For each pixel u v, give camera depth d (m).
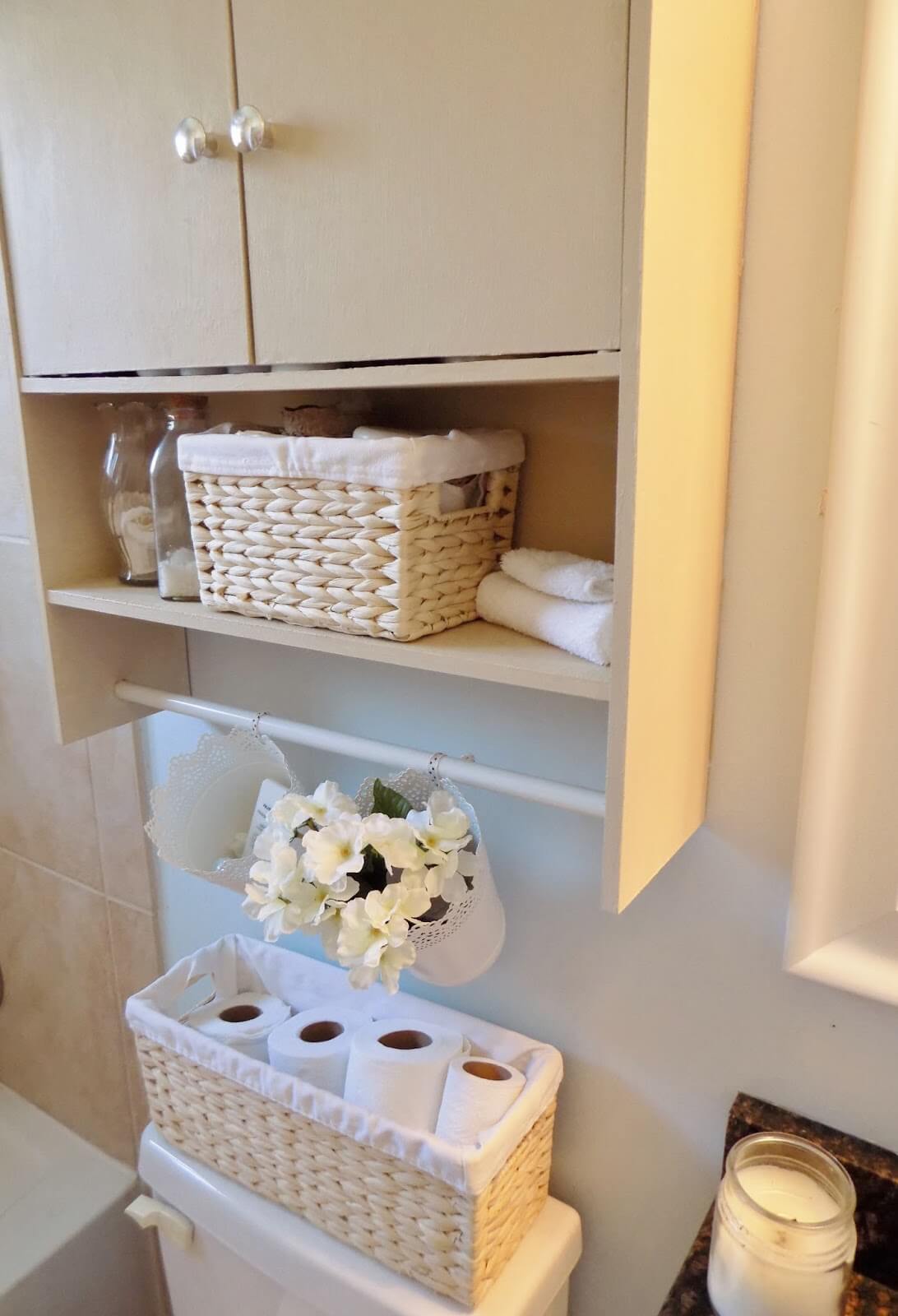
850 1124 0.78
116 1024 1.36
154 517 0.87
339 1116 0.80
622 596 0.57
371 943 0.72
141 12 0.69
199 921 1.22
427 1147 0.75
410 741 0.95
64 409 0.94
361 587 0.68
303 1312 0.89
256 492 0.71
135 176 0.73
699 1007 0.83
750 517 0.71
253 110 0.64
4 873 1.45
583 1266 0.96
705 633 0.72
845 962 0.73
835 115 0.62
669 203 0.54
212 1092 0.91
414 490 0.65
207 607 0.81
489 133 0.56
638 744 0.61
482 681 0.88
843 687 0.68
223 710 0.95
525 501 0.81
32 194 0.80
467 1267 0.77
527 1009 0.94
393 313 0.62
